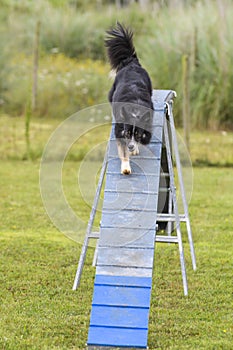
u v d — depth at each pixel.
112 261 7.72
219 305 8.43
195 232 12.04
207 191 15.34
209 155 18.64
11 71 25.80
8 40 27.36
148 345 7.09
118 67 10.40
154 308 8.30
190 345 7.08
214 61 22.61
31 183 15.98
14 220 12.80
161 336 7.37
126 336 6.95
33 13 32.59
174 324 7.76
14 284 9.16
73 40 29.98
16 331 7.48
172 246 11.23
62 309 8.23
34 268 9.91
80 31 30.17
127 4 37.19
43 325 7.68
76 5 37.19
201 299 8.65
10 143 19.78
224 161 18.20
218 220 12.92
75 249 10.98
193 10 25.80
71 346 7.08
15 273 9.63
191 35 23.03
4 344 7.07
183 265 8.90
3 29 28.12
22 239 11.49
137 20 31.55
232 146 19.72
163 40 23.56
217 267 10.01
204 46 22.94
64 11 32.50
